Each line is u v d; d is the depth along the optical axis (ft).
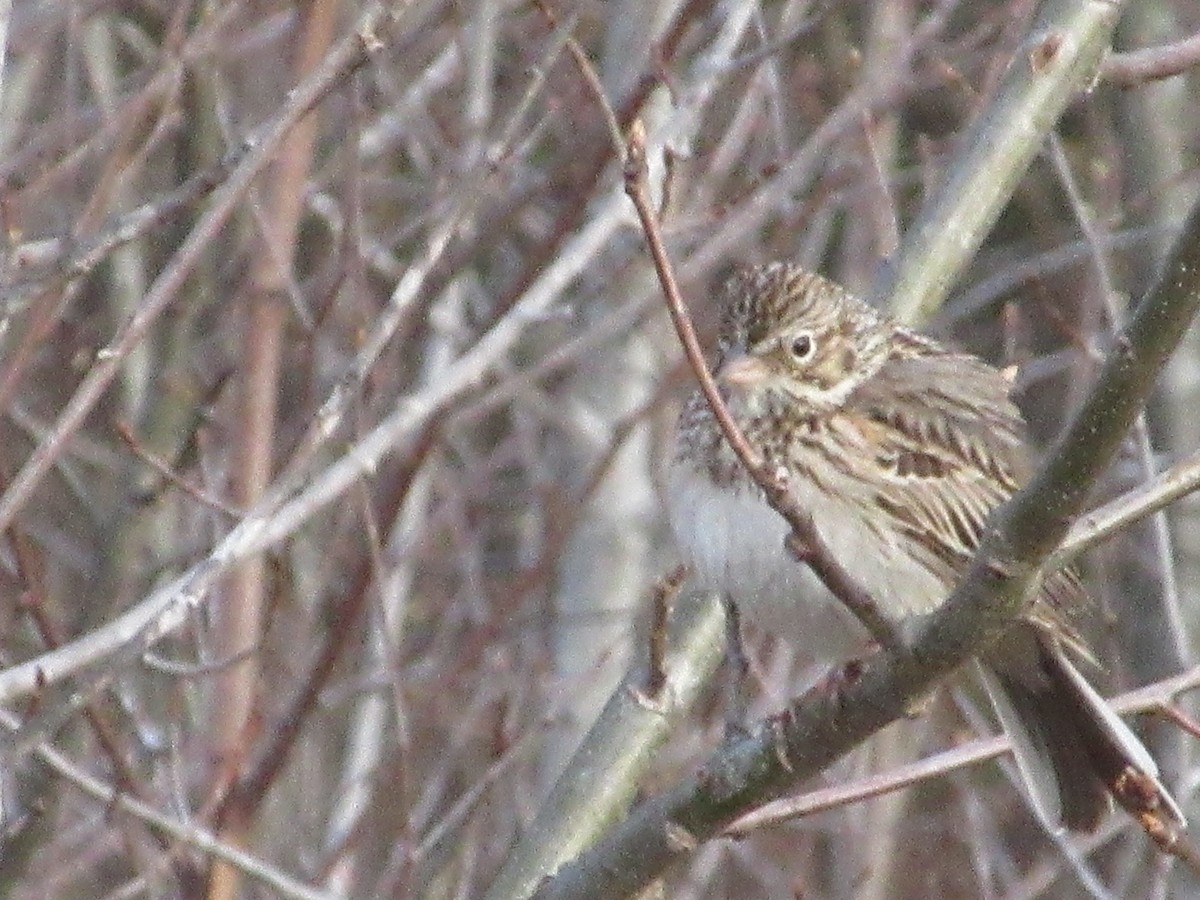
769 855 49.62
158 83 40.78
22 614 43.91
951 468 37.45
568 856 36.68
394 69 48.93
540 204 50.47
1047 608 33.50
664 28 43.06
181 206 34.94
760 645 45.39
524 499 52.44
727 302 38.06
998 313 60.34
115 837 42.88
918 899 54.60
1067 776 33.94
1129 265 54.24
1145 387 27.58
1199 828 47.29
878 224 44.68
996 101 40.98
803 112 49.49
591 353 51.29
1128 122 54.65
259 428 41.47
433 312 47.14
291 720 41.50
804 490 36.68
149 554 45.16
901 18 48.98
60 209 44.55
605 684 50.83
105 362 33.19
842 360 37.65
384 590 42.91
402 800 41.63
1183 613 50.24
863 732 30.48
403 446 46.80
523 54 48.52
